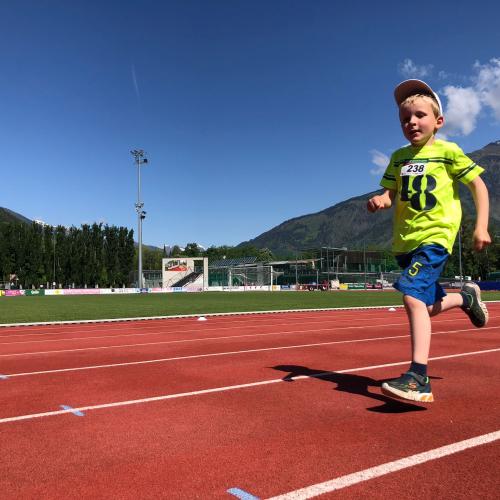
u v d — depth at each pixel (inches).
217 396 188.9
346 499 96.7
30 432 146.5
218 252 6678.2
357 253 4274.1
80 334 491.8
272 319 655.1
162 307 1066.1
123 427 149.9
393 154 175.9
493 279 3376.0
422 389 150.1
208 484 105.6
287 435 138.0
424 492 99.3
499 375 220.2
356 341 368.2
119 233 3671.3
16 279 3299.7
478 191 156.9
